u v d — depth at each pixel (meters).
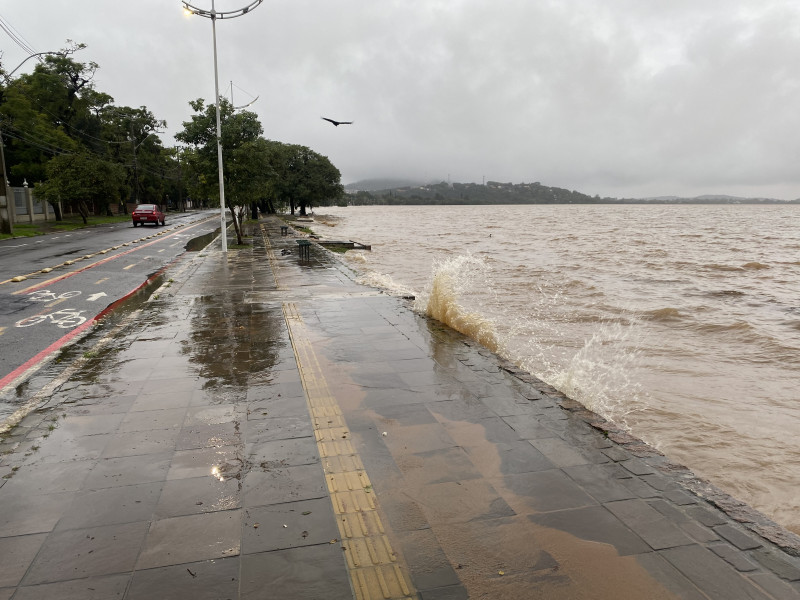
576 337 11.67
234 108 24.91
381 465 4.10
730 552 2.98
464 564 2.94
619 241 46.78
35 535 3.26
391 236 52.03
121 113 63.59
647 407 7.47
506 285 19.88
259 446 4.46
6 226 29.72
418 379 6.16
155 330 8.79
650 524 3.27
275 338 8.18
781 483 5.38
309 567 2.94
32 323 9.82
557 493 3.66
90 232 34.34
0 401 5.86
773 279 22.20
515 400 5.48
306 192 78.62
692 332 12.33
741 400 7.79
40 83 49.28
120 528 3.33
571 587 2.74
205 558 3.03
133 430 4.81
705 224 91.12
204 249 24.59
